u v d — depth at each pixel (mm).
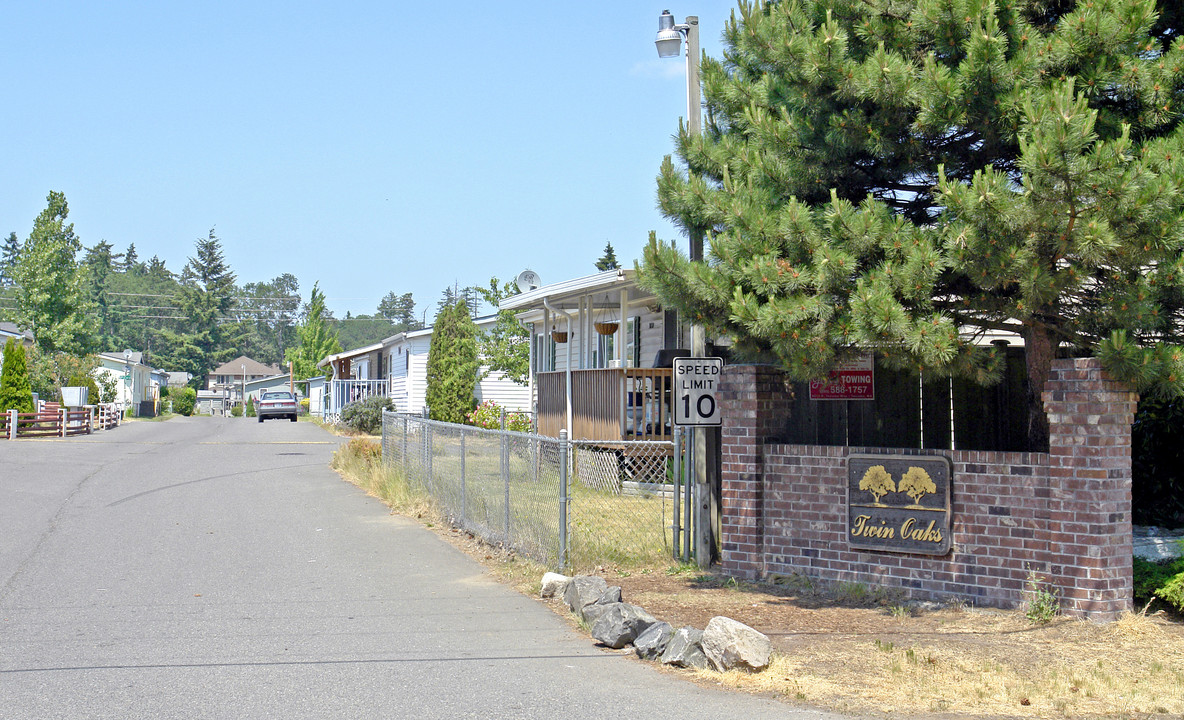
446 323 29891
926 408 9297
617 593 7645
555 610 8070
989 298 7367
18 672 6180
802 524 8945
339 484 17500
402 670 6305
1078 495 7480
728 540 9383
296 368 75938
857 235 7211
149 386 72562
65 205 50688
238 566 9914
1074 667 6336
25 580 9148
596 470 16125
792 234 7414
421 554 10617
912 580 8305
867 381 9266
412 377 35750
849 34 8102
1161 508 10656
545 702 5656
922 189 8461
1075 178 6211
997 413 9430
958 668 6309
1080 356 8625
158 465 20766
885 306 6844
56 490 16031
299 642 7004
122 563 10031
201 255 119062
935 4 7246
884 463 8445
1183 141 6852
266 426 42156
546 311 18891
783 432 9414
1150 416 10438
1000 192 6492
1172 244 6441
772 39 7926
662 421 15484
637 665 6488
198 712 5422
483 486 11422
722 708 5562
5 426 29672
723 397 9445
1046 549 7703
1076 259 6852
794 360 7461
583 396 17516
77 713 5379
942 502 8156
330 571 9680
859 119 7668
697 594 8656
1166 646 6824
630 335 20391
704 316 8102
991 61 6945
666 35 10242
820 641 7008
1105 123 7223
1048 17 7875
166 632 7266
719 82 9125
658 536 10867
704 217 8125
